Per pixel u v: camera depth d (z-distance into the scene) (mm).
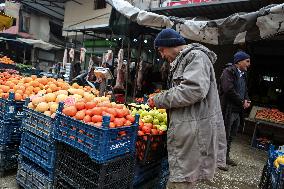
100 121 2668
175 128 2465
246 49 10164
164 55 2734
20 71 10094
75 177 2775
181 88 2334
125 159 2805
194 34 5934
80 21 21391
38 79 4398
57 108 3020
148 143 2963
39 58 24828
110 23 7770
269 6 4887
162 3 9172
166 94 2439
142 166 3150
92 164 2641
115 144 2602
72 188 2867
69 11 22422
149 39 10508
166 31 2617
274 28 4785
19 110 3766
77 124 2676
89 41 17062
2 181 3600
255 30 5090
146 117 3408
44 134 3080
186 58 2479
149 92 11570
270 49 10344
